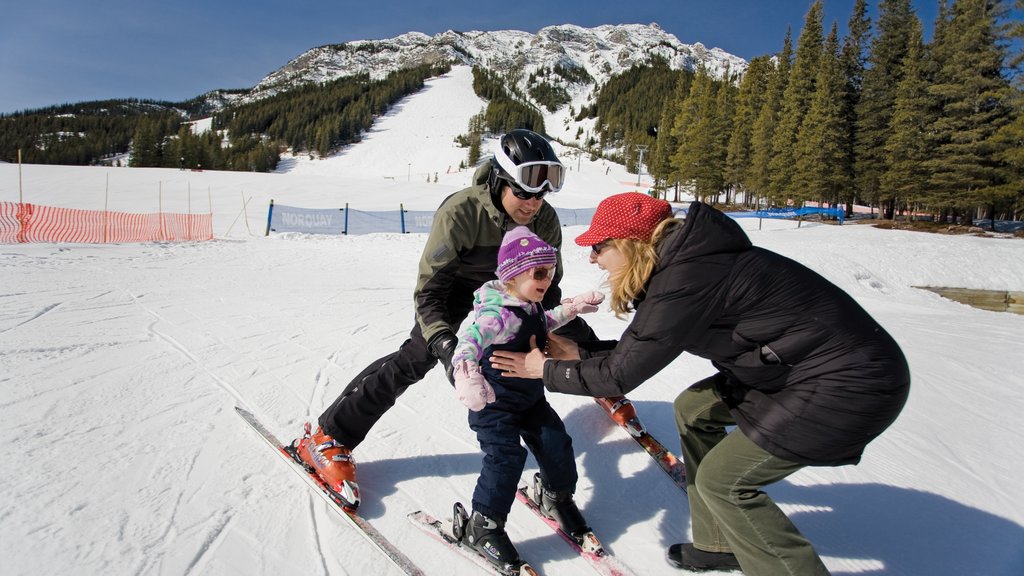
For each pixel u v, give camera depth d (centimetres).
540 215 240
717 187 4094
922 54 2814
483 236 228
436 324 213
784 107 3500
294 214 2139
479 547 189
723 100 4081
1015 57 2434
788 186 3338
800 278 151
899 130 2733
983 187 2459
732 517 163
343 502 219
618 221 160
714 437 202
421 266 224
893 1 3047
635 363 156
